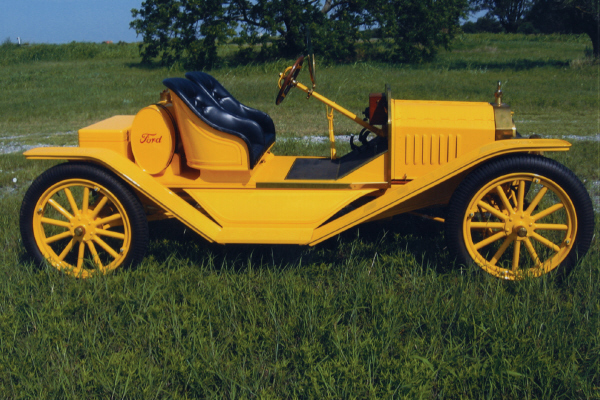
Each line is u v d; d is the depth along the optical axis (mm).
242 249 3941
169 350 2633
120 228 4297
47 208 4723
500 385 2420
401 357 2527
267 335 2723
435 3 22672
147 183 3434
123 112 11055
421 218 4461
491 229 3717
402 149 3529
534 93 11930
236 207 3596
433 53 22688
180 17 21859
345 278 3408
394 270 3455
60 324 2842
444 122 3494
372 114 3770
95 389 2416
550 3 19375
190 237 4172
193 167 3615
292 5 21922
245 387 2379
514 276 3285
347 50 22469
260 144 3805
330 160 4156
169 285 3254
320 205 3564
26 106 12180
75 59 27656
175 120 3736
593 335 2670
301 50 22203
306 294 3105
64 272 3438
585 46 29078
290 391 2416
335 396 2326
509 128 3461
